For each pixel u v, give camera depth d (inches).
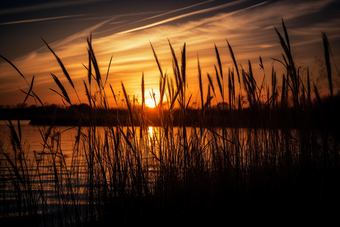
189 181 93.7
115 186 90.7
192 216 89.1
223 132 107.5
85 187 97.5
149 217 91.3
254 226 82.9
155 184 95.8
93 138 91.7
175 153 95.7
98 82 86.8
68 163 152.0
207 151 106.0
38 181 97.9
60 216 88.4
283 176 109.3
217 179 101.0
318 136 125.4
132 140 95.0
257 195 105.2
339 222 77.2
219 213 94.4
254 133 111.4
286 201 94.0
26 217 87.0
